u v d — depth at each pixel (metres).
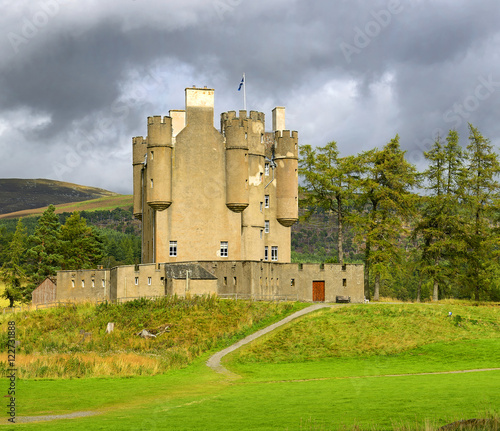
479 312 70.94
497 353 54.22
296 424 27.95
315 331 62.03
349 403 32.50
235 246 79.06
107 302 71.69
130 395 38.12
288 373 48.34
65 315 70.19
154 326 63.56
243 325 64.06
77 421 30.17
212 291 72.56
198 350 57.03
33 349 57.56
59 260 109.00
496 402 30.81
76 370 45.97
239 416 30.33
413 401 32.19
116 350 56.72
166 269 73.62
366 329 62.59
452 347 57.03
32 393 38.41
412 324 64.31
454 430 24.92
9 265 114.19
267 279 76.50
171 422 29.44
